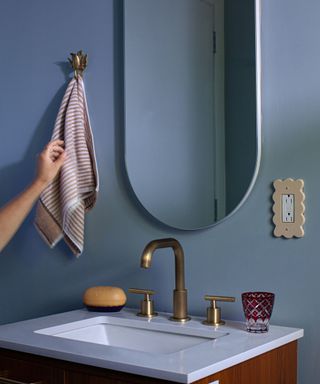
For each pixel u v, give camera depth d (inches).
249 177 74.4
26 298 93.4
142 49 83.5
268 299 68.6
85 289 88.6
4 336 68.9
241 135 74.9
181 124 79.7
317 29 71.1
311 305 71.3
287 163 72.9
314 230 71.2
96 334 78.2
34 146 92.7
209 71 77.4
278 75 73.4
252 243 75.2
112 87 87.0
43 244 91.8
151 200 82.2
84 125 88.0
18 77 94.2
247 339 65.9
